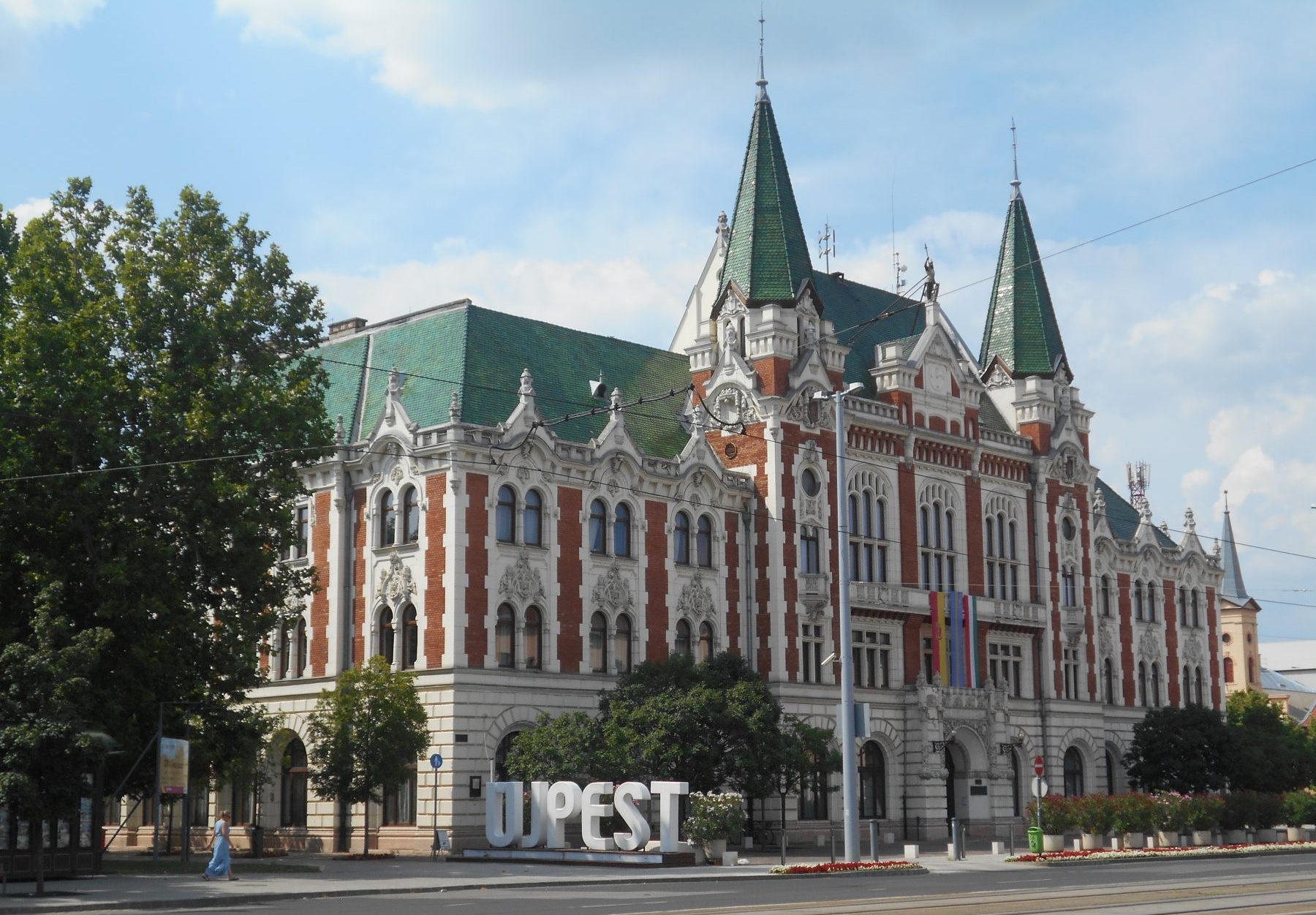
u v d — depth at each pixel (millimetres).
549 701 70875
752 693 67938
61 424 54062
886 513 86812
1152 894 38250
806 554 81625
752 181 85562
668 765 65000
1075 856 61062
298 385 60188
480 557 69188
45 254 56656
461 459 69000
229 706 62219
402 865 59250
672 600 76812
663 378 86875
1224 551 162000
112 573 52344
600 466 74500
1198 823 76500
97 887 44938
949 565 90438
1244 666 158000
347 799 65375
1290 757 101688
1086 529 100625
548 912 33875
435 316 79812
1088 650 99438
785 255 84000
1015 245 102062
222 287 58938
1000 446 95062
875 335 95875
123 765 57156
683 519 78438
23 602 54500
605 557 74250
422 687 68312
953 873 52969
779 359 82250
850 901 35750
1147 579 109062
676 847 57688
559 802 60094
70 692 43906
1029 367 99375
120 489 56969
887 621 85625
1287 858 65625
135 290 56500
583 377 81688
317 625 73812
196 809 79000
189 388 57125
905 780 84812
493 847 62188
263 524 59031
